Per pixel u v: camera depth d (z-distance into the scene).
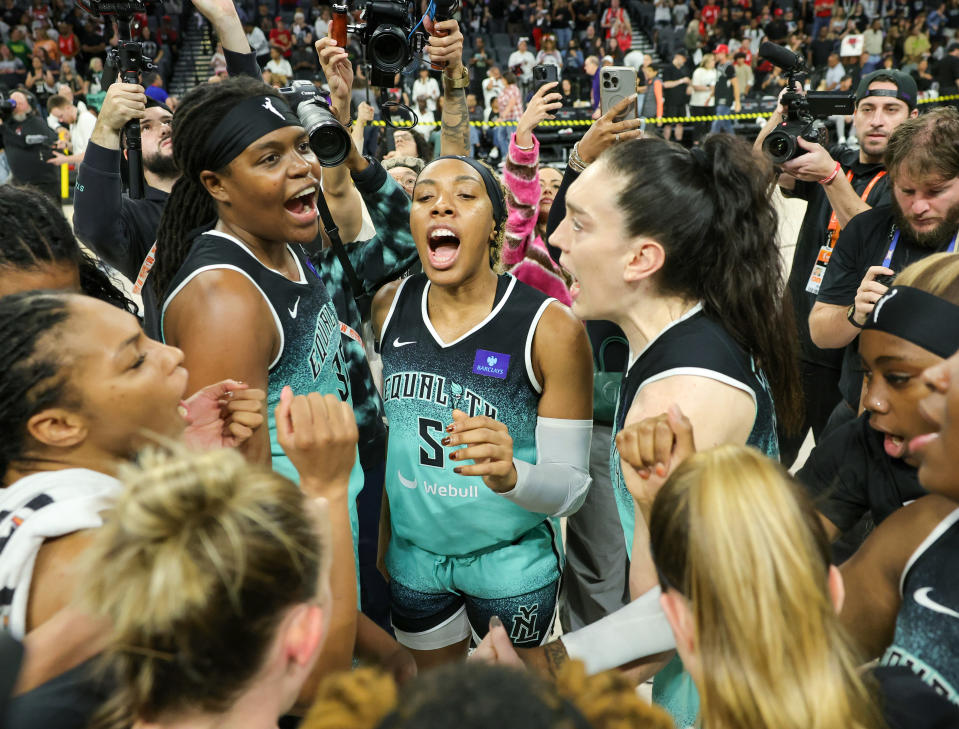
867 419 1.57
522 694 0.66
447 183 1.76
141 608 0.81
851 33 17.23
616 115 2.03
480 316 1.80
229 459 0.92
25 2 17.59
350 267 2.22
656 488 1.20
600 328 2.38
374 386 2.13
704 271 1.41
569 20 18.69
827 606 0.90
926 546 1.14
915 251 2.43
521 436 1.80
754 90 15.75
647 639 1.36
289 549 0.87
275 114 1.60
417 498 1.81
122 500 0.87
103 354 1.16
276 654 0.89
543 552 1.85
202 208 1.88
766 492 0.91
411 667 1.63
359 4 2.55
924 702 0.95
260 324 1.56
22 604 1.02
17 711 0.90
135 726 0.90
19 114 8.98
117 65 2.33
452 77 2.47
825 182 2.79
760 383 1.41
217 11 2.26
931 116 2.33
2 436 1.14
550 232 2.18
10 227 1.47
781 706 0.87
